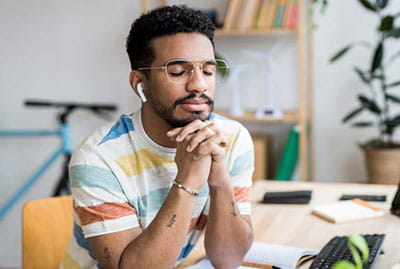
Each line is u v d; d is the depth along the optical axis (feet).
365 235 4.61
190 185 3.85
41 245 5.26
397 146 9.54
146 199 4.18
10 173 12.09
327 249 4.33
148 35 3.85
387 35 9.20
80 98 11.51
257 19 9.70
